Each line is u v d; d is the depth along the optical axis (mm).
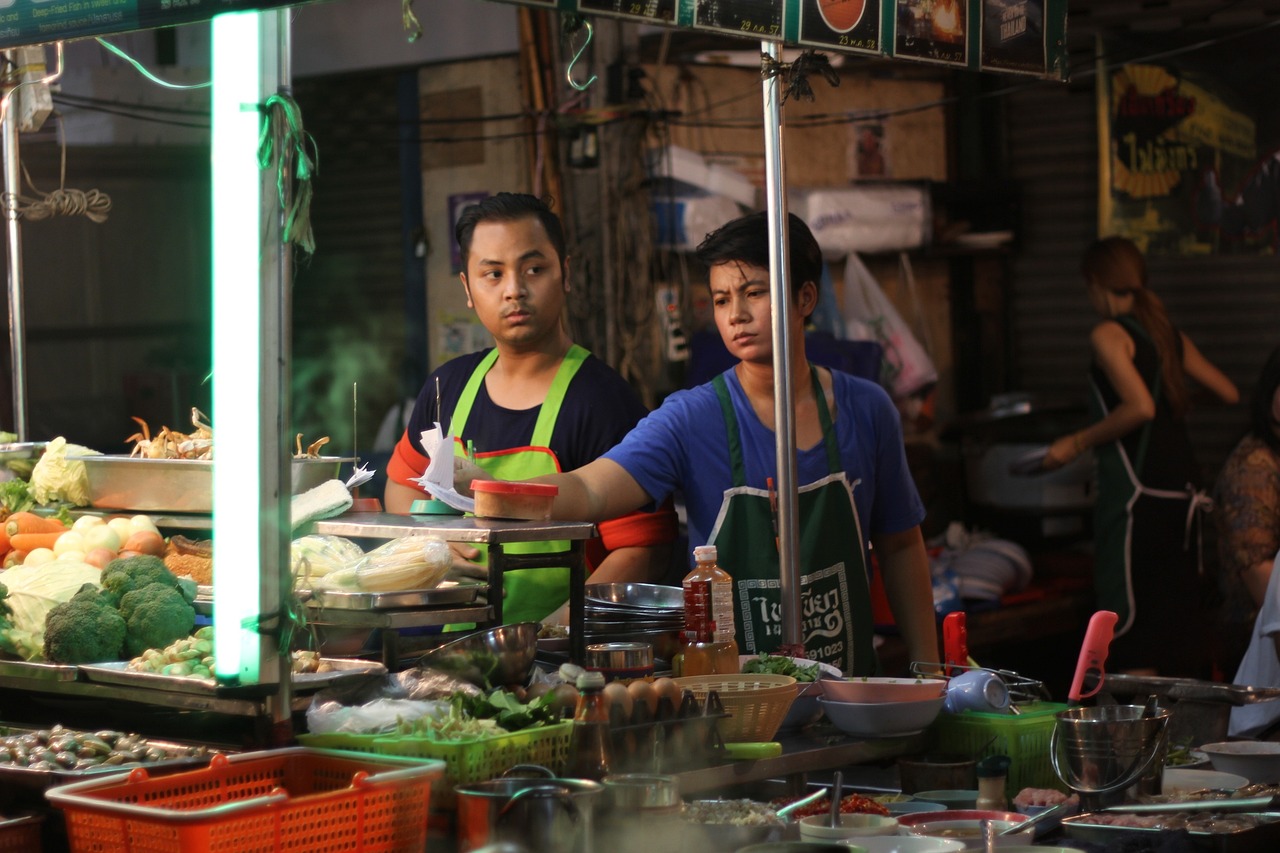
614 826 2154
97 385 7305
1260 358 6961
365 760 2238
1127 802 2617
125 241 7352
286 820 2025
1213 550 7016
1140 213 7113
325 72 7094
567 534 2727
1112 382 5910
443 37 6707
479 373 3709
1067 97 7480
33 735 2520
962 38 2863
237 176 2266
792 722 2863
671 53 6352
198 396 7355
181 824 1931
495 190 6664
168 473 3139
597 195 6086
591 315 6078
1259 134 6887
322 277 7383
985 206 7602
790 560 3076
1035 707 3043
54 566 2828
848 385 3461
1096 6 7246
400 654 2928
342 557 2803
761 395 3367
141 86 6609
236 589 2340
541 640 2854
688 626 2852
